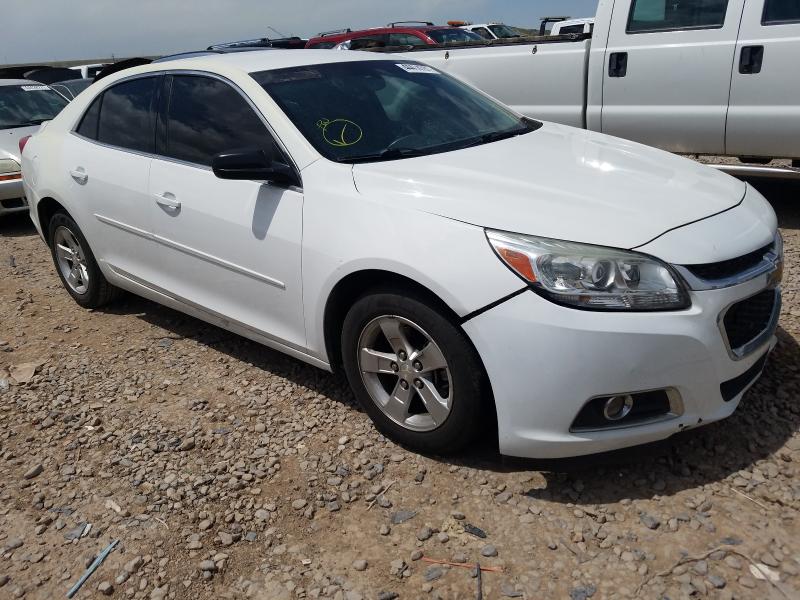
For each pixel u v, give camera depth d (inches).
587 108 252.8
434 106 149.4
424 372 112.7
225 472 119.4
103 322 188.1
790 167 231.9
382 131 135.8
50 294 212.7
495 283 100.7
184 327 181.6
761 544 94.9
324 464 119.2
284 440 127.0
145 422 136.5
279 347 139.3
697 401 102.0
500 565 95.0
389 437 123.6
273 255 129.3
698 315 98.5
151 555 101.9
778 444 114.3
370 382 121.9
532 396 100.2
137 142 161.3
